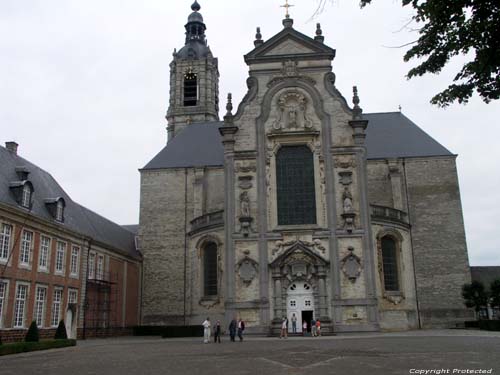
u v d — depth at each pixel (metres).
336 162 43.34
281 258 41.41
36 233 38.06
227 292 41.69
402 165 55.38
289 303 41.12
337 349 24.84
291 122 44.41
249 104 45.34
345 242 41.72
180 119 83.06
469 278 51.84
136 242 61.97
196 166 57.69
